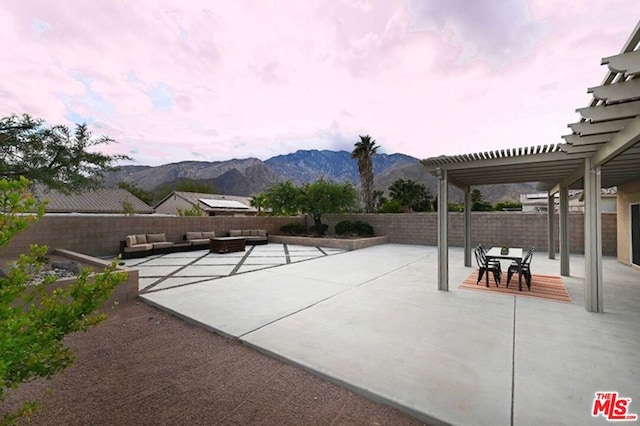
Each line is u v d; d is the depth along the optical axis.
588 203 4.40
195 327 3.79
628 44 2.28
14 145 4.28
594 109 3.06
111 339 3.39
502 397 2.24
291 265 8.25
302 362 2.77
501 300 4.86
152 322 3.96
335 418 2.07
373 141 23.69
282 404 2.22
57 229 8.44
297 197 15.14
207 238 12.38
